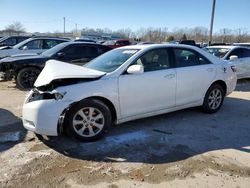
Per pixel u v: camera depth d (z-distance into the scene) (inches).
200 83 239.3
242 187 136.6
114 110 195.8
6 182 140.3
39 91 182.1
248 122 233.5
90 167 155.3
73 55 389.7
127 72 198.1
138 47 220.8
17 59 373.7
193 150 176.7
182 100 229.5
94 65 216.8
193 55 240.5
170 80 218.2
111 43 1108.5
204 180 142.6
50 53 391.5
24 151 173.5
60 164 158.2
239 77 437.1
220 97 259.4
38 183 139.9
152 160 163.2
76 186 137.6
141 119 235.0
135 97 201.3
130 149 177.3
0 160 161.9
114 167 155.3
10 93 344.8
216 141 191.6
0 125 220.7
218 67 252.2
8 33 2272.4
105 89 187.6
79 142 186.4
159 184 139.2
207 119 238.8
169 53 224.4
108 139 192.4
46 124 173.3
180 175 147.2
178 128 215.8
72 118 180.9
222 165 157.4
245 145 185.3
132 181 141.8
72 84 181.5
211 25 956.0
